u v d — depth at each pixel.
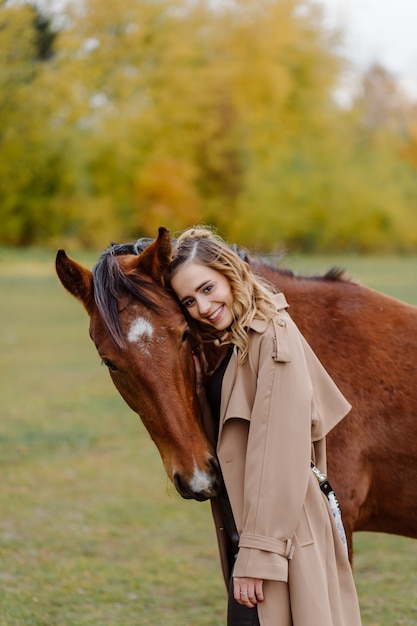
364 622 3.57
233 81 32.69
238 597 2.09
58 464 6.07
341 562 2.23
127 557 4.36
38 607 3.69
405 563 4.31
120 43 30.88
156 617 3.62
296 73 34.66
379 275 20.78
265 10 33.75
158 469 5.98
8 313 14.96
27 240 30.59
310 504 2.16
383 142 36.22
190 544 4.58
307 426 2.11
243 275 2.29
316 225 33.75
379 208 34.09
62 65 29.98
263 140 33.31
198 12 32.62
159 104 31.34
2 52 28.72
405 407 2.61
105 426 7.18
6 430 6.99
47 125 29.86
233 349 2.25
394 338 2.70
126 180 31.02
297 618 2.07
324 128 34.53
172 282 2.30
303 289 2.79
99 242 30.45
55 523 4.86
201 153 31.95
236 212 32.28
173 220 31.05
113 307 2.21
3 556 4.31
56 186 30.41
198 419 2.28
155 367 2.19
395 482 2.66
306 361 2.25
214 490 2.21
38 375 9.46
